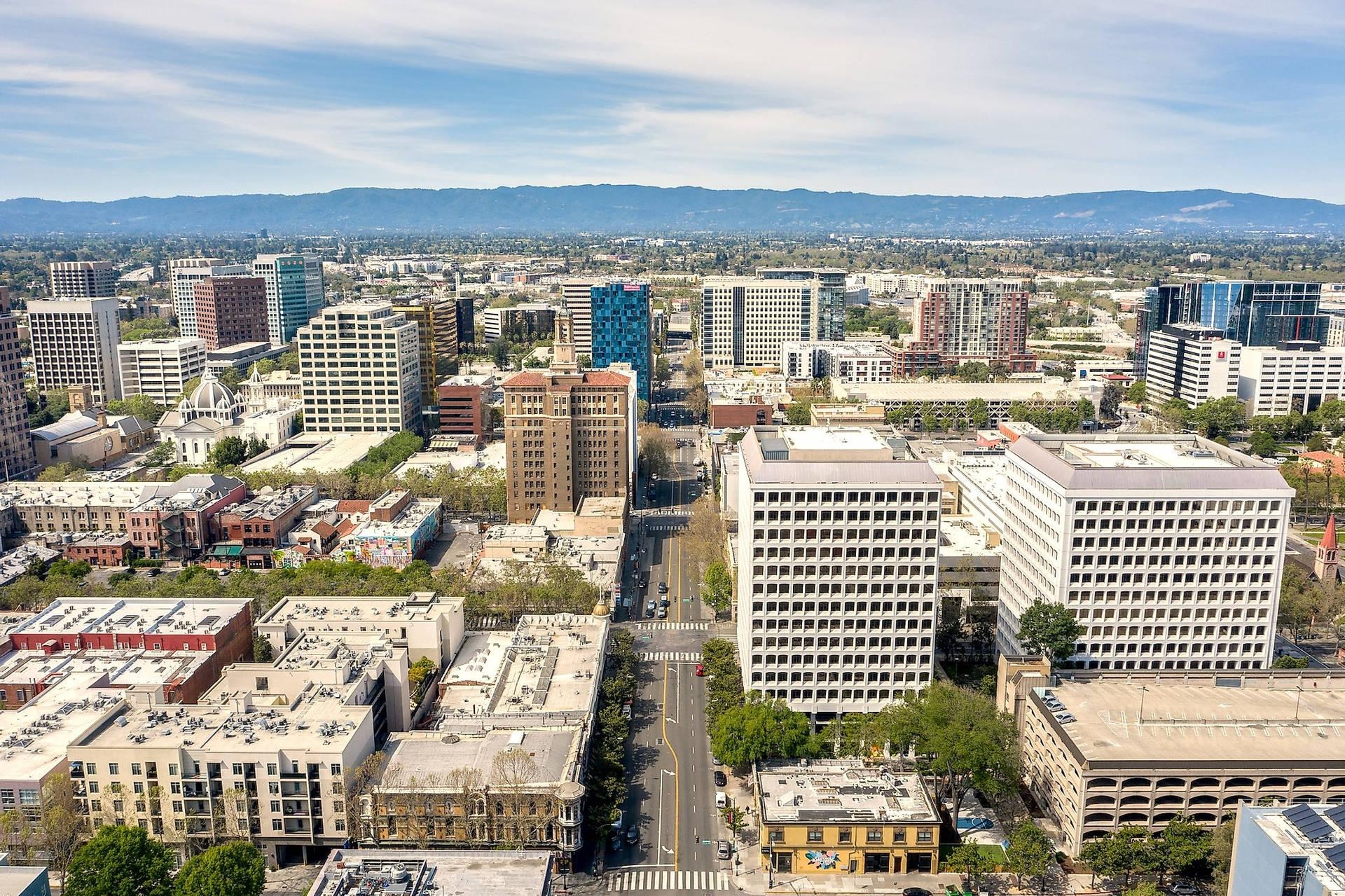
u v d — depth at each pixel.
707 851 189.75
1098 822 181.12
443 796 179.25
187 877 160.25
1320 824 141.12
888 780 195.88
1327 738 187.75
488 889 140.12
